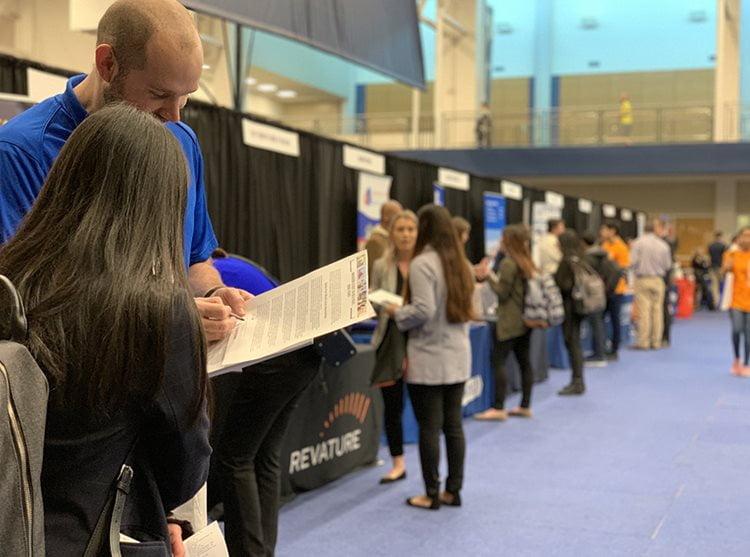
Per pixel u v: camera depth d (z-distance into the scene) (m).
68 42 4.50
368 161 6.98
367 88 21.92
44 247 1.03
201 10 3.49
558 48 21.62
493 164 17.56
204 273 1.69
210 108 4.99
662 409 6.54
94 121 1.07
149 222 1.04
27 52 4.49
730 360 9.60
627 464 4.82
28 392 0.91
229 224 5.21
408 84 5.75
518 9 21.50
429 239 3.71
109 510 1.01
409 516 3.81
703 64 20.62
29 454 0.90
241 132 5.27
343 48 4.85
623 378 8.22
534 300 5.91
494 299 6.40
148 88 1.31
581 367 7.24
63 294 0.99
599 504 4.03
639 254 10.73
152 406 1.02
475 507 3.96
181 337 1.03
